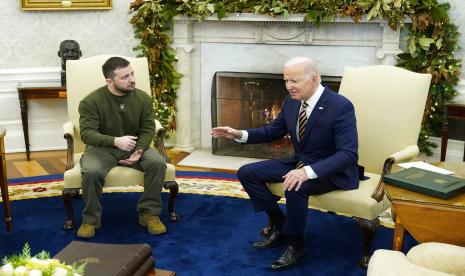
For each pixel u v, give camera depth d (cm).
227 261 293
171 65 493
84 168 316
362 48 452
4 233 328
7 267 144
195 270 283
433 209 205
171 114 508
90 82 357
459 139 450
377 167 315
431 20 418
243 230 334
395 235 227
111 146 323
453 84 433
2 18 484
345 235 329
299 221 281
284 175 297
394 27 421
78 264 178
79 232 321
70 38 502
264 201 301
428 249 192
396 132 307
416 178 227
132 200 385
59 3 488
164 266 287
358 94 319
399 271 183
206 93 507
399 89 309
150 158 327
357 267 287
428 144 450
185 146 514
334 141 284
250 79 486
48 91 473
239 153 502
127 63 322
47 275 143
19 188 408
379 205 278
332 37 455
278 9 441
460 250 188
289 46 472
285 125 314
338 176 282
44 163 476
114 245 193
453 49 430
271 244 311
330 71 466
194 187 412
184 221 347
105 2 496
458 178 228
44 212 362
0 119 501
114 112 330
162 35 483
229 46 488
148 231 331
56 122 516
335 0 429
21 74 494
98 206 323
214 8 458
